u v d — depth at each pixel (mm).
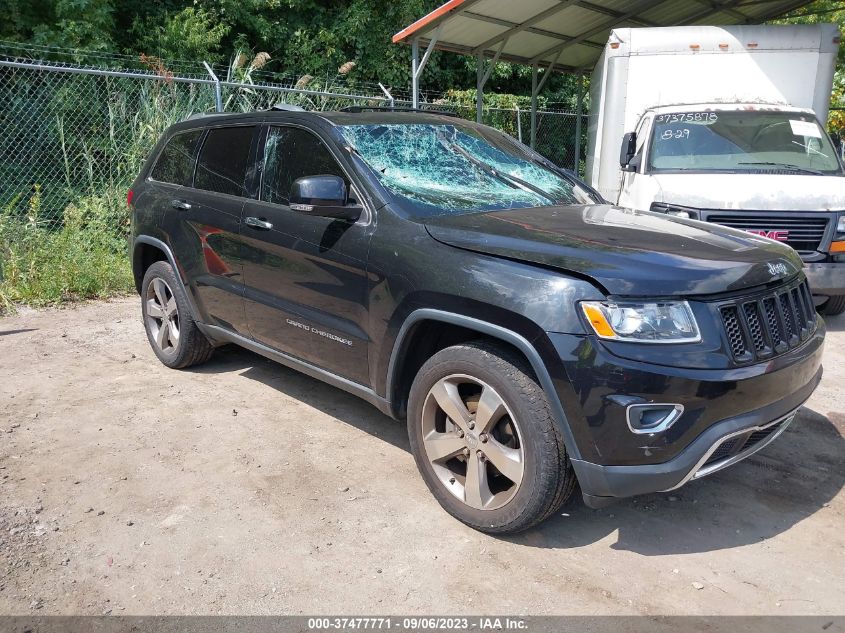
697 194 6512
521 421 2895
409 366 3490
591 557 3037
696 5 13000
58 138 10031
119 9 15078
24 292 7160
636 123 8297
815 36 8039
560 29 12867
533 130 15648
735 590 2834
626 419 2686
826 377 5324
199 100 10281
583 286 2764
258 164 4289
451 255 3133
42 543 3066
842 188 6570
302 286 3859
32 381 4980
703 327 2770
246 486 3574
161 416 4402
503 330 2887
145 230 5164
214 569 2918
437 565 2959
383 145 3914
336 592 2785
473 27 11164
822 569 2979
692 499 3533
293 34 16766
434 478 3314
